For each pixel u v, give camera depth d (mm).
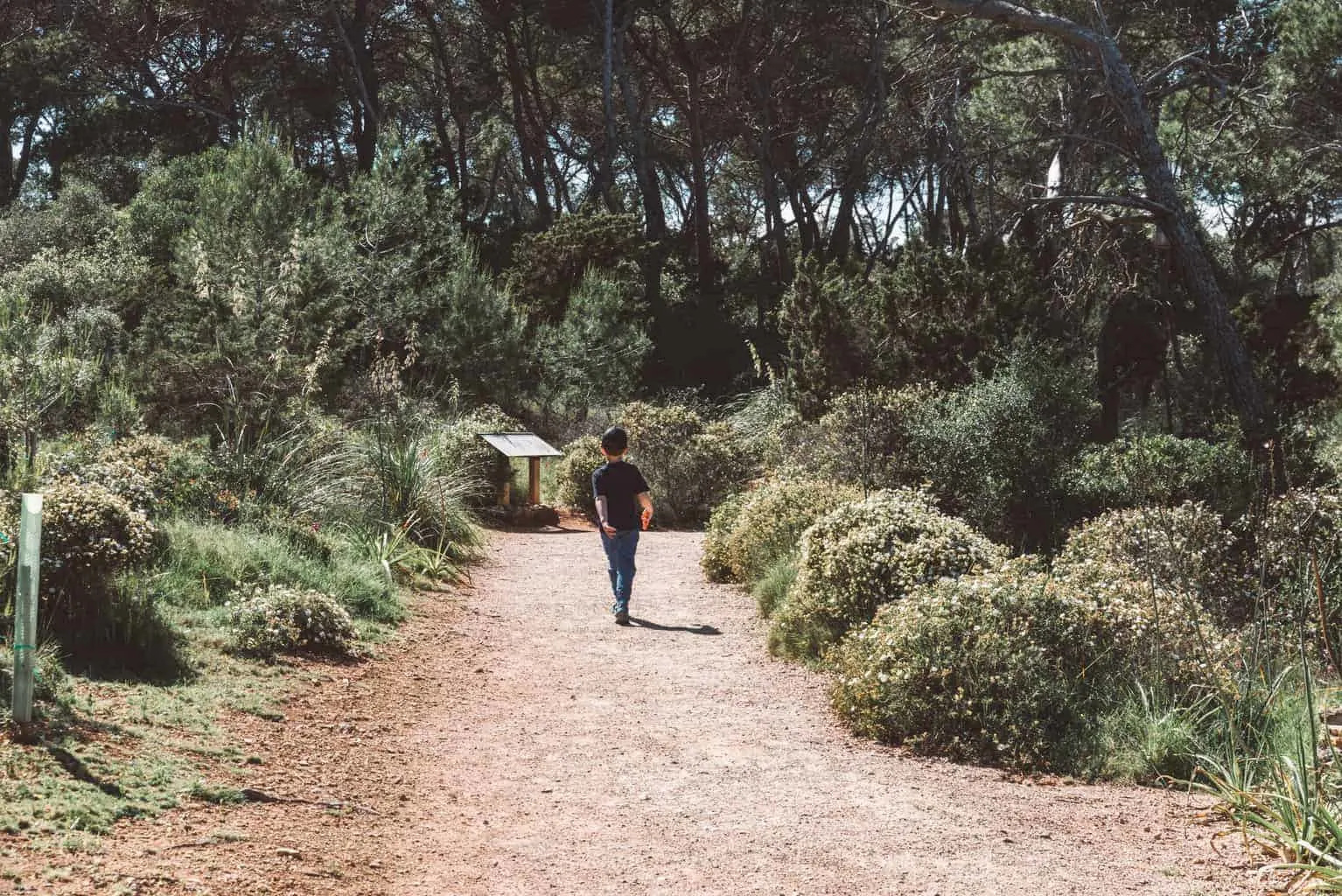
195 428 12945
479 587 11008
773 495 11383
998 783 5457
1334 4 22344
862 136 35812
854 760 5809
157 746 4859
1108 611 6441
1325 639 5148
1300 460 13375
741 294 41688
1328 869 3955
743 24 38531
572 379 26609
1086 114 24844
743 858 4352
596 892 3975
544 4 39312
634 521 9594
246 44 41781
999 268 16609
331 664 7164
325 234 22016
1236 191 30891
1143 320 26688
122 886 3373
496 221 40500
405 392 18422
